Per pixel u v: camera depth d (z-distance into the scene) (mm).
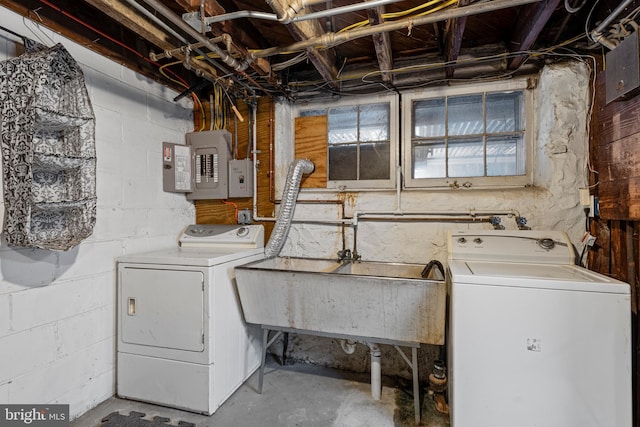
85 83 1789
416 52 2248
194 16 1433
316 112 2602
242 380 2131
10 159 1449
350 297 1746
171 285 1870
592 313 1254
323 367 2393
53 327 1668
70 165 1606
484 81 2176
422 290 1608
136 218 2166
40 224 1617
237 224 2533
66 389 1724
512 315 1332
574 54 1907
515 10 1768
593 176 1847
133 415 1799
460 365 1384
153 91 2316
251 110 2594
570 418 1271
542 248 1713
